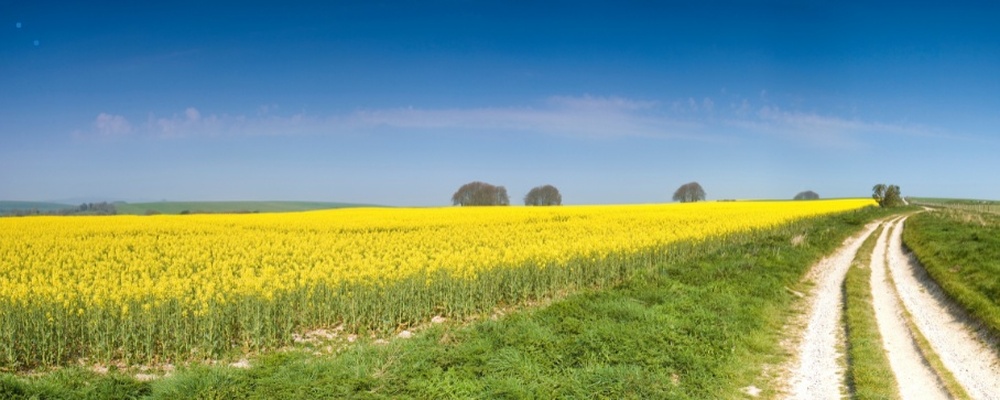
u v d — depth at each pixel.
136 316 13.41
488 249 23.17
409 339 12.83
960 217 41.62
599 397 9.66
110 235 33.03
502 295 18.95
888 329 14.19
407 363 10.75
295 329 15.31
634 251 22.98
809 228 39.09
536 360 11.00
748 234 33.38
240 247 25.95
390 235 30.86
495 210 53.53
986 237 25.44
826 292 19.34
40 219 42.97
